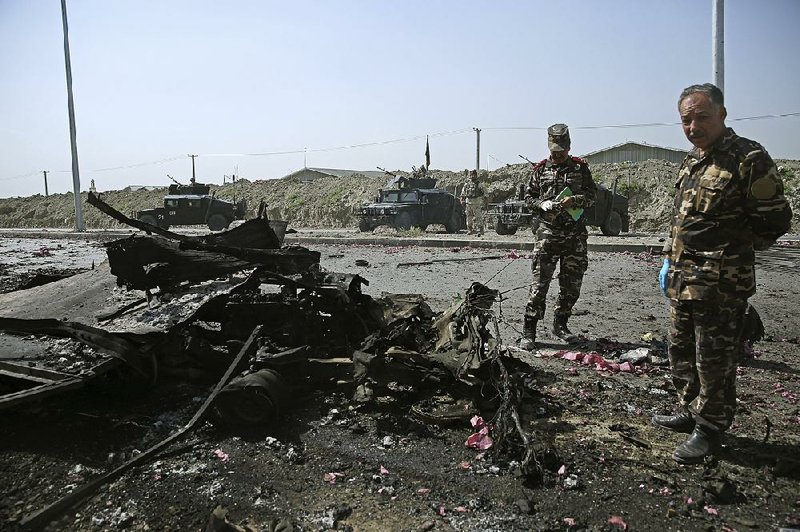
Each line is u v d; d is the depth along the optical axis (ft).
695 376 12.28
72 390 13.28
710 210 10.80
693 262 11.07
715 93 10.70
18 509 9.89
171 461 11.48
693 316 11.27
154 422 13.17
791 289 31.04
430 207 83.97
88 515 9.68
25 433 12.63
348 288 16.08
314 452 11.86
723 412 11.27
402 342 15.12
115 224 147.43
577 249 19.80
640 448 12.12
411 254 52.60
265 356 13.38
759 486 10.64
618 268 40.88
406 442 12.28
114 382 13.87
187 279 14.32
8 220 170.81
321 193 136.77
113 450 11.96
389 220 82.53
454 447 12.09
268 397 12.57
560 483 10.68
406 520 9.51
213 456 11.72
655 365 17.84
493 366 13.60
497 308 26.25
